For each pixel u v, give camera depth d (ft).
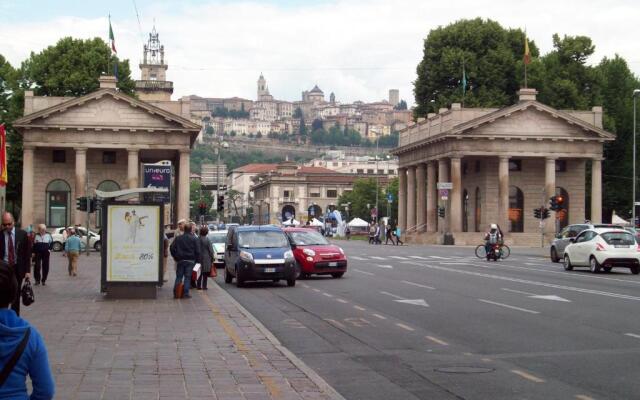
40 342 16.60
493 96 290.56
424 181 308.60
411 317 63.87
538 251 208.23
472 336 52.65
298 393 33.30
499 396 33.96
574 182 279.28
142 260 77.56
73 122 234.17
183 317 62.28
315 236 116.98
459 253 194.29
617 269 128.57
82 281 102.37
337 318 64.13
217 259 139.23
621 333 53.21
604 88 293.43
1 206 96.22
